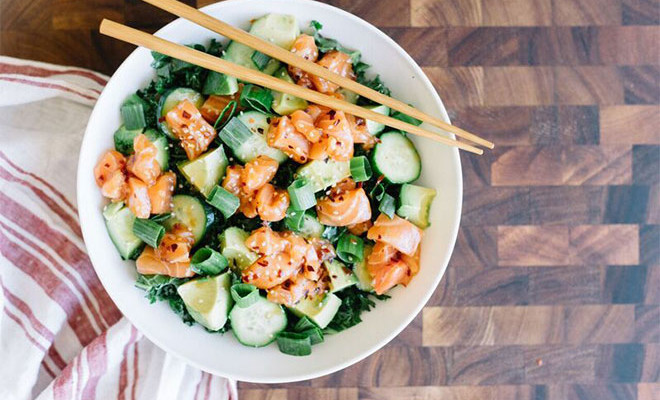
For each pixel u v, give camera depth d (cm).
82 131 64
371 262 59
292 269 57
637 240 67
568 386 68
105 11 64
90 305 65
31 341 63
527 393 68
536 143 67
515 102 66
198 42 58
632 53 67
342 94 59
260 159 57
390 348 67
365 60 60
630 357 68
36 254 64
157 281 57
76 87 63
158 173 57
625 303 68
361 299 60
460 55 66
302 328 59
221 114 57
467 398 67
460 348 67
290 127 56
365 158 57
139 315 58
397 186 59
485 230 67
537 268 67
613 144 67
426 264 59
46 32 64
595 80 67
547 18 66
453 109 66
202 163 56
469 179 67
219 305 57
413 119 59
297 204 56
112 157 56
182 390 66
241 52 58
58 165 64
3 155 63
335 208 57
